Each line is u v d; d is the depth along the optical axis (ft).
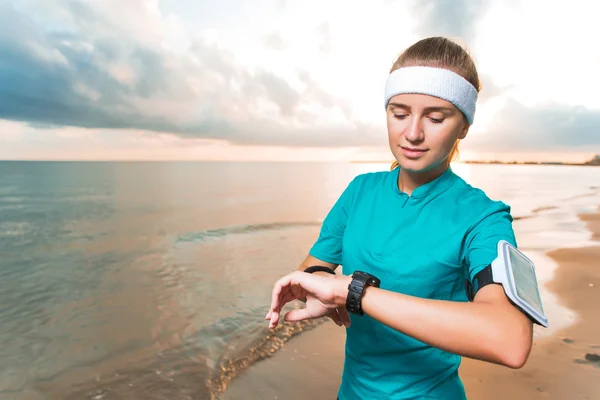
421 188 3.86
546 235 39.11
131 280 25.59
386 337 3.99
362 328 4.11
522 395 10.85
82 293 23.15
